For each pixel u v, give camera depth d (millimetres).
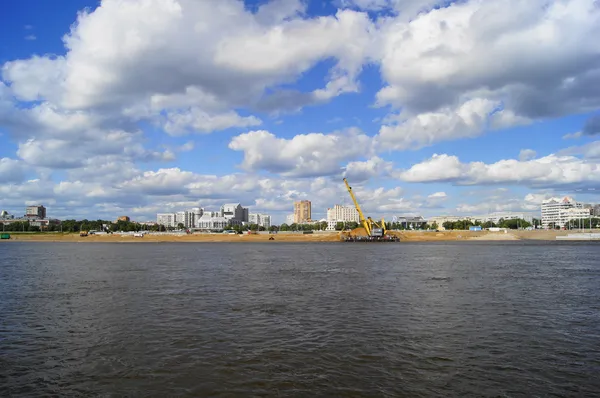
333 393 24266
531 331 37719
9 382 26266
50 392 24719
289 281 74188
